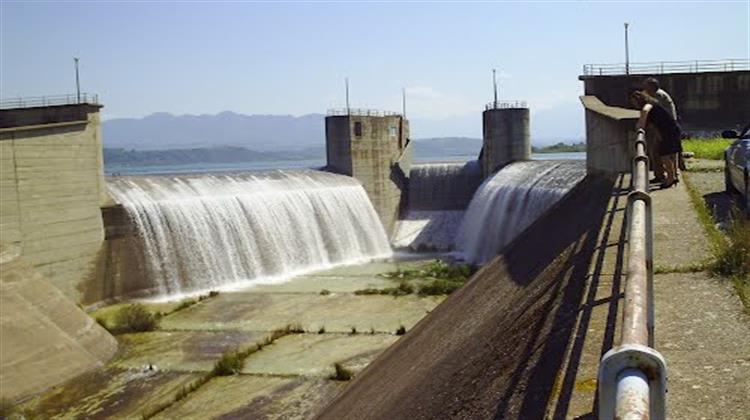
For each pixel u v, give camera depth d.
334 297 34.00
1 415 19.44
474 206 48.56
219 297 34.91
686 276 8.08
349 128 52.62
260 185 44.03
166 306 33.00
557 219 17.12
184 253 36.47
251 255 39.94
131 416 19.45
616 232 10.69
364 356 23.89
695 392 5.02
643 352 2.17
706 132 39.41
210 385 21.73
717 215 11.78
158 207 36.12
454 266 42.28
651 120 14.16
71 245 32.03
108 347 25.50
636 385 2.06
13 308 23.73
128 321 29.12
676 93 41.69
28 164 30.05
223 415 19.22
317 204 46.66
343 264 45.75
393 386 10.94
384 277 39.53
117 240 34.06
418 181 59.16
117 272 33.91
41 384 21.50
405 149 59.50
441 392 8.25
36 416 19.53
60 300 26.11
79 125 32.91
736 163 12.88
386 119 56.53
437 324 14.21
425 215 57.38
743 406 4.75
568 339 6.38
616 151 16.58
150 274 34.94
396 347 14.91
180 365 23.78
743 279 7.65
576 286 8.32
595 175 18.84
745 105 41.03
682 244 9.50
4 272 25.16
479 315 12.01
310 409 19.30
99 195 33.91
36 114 35.56
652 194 13.56
